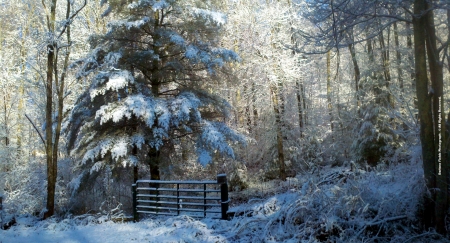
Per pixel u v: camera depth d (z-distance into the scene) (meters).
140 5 13.27
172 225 7.60
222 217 7.98
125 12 14.30
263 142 21.58
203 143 13.48
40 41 12.73
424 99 5.82
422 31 5.77
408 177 7.04
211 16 13.46
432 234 5.63
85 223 8.87
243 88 21.14
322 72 27.58
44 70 13.32
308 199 6.28
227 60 14.02
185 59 14.66
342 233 5.63
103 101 13.73
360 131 15.52
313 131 21.59
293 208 6.37
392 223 6.01
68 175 16.44
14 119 21.50
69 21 12.05
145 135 13.17
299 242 5.84
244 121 22.28
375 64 16.06
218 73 14.98
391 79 16.84
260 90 20.56
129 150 12.85
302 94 24.02
